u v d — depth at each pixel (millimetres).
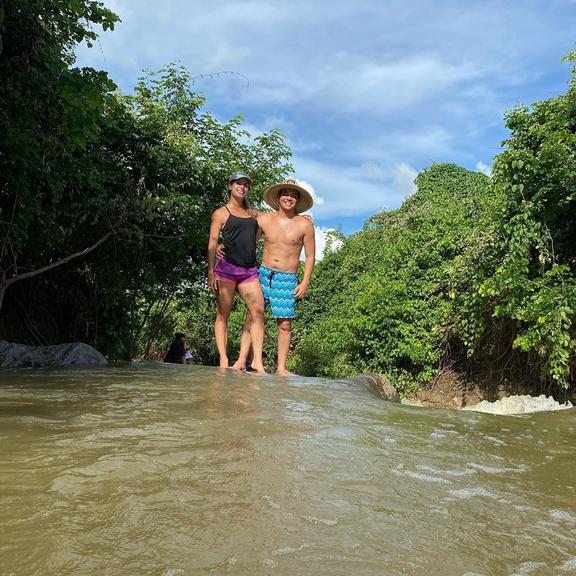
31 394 3135
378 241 24078
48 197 8461
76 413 2559
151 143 10477
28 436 2084
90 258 10445
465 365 12211
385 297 12938
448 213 14352
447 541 1313
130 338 12281
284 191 5445
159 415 2553
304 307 24672
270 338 20344
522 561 1230
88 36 6527
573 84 8891
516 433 2691
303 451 2020
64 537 1225
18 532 1245
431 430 2611
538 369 9844
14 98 6395
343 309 17828
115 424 2332
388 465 1918
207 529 1303
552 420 3133
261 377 4383
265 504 1475
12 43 6324
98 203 8875
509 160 8836
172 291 12773
